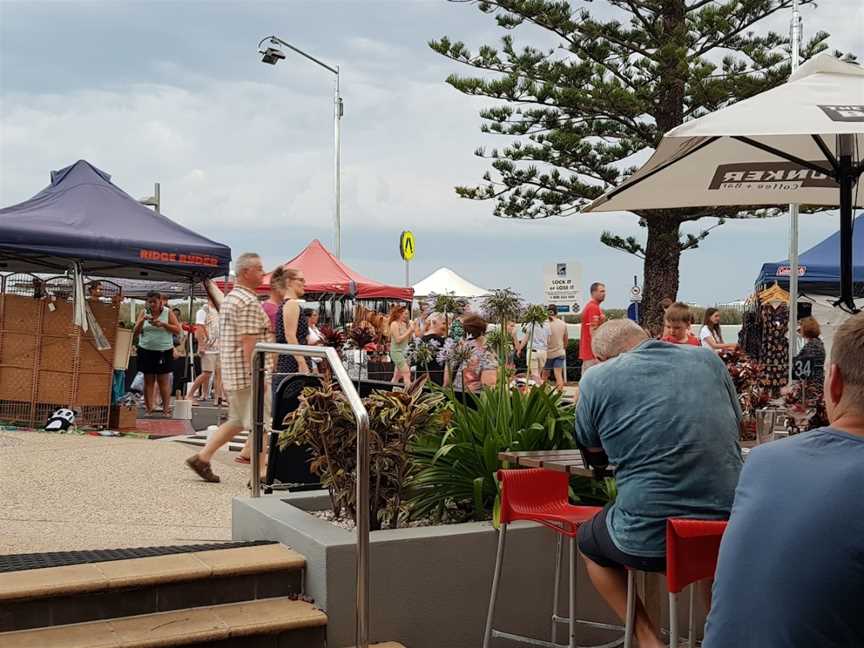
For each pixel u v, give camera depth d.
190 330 19.09
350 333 10.56
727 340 25.30
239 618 4.51
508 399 5.90
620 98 21.64
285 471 6.70
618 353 4.27
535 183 24.19
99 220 13.48
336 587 4.67
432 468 5.69
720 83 21.94
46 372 13.38
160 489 8.52
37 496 7.99
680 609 5.51
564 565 5.32
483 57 22.59
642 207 6.83
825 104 4.60
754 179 6.56
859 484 2.19
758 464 2.36
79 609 4.40
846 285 5.77
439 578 4.93
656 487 3.81
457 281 30.25
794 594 2.15
